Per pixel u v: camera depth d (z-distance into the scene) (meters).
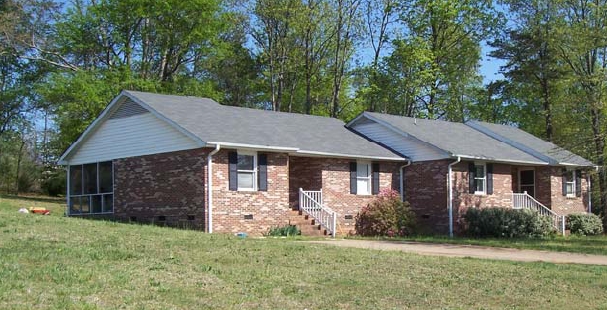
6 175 47.69
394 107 52.25
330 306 11.88
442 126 37.28
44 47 43.66
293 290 12.82
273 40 50.34
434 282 14.46
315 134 30.67
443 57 51.44
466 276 15.34
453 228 31.36
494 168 34.31
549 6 44.03
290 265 15.33
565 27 37.56
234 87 54.59
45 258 14.08
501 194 34.56
